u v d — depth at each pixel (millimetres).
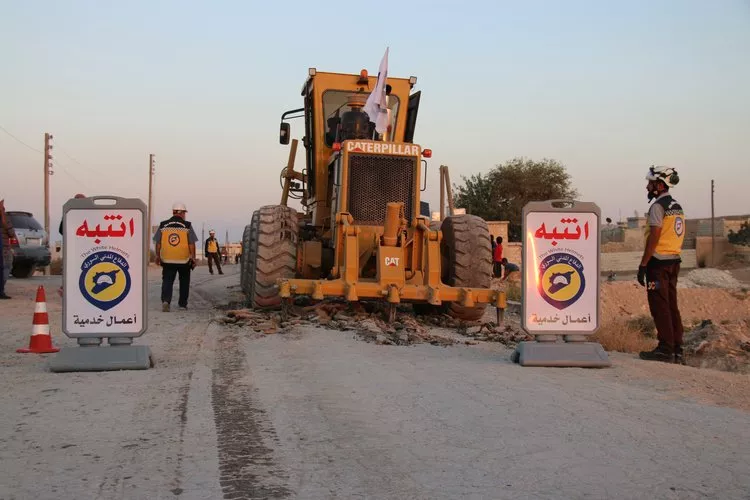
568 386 6582
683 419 5441
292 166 14031
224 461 4484
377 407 5766
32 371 7316
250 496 3912
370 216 10883
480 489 3990
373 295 10078
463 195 53844
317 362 7637
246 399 6039
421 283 10766
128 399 6055
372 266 10844
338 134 11898
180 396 6152
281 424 5285
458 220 11703
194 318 11883
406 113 12797
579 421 5352
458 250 11344
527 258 7801
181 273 13680
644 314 18531
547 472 4250
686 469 4297
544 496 3877
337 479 4164
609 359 7645
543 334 7750
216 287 20047
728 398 6230
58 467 4383
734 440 4898
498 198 53031
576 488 3990
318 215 12203
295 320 10445
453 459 4496
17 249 23188
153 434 5055
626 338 10156
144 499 3877
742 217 67750
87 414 5582
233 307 13578
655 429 5152
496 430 5121
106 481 4145
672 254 8320
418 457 4543
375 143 10883
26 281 22531
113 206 7453
